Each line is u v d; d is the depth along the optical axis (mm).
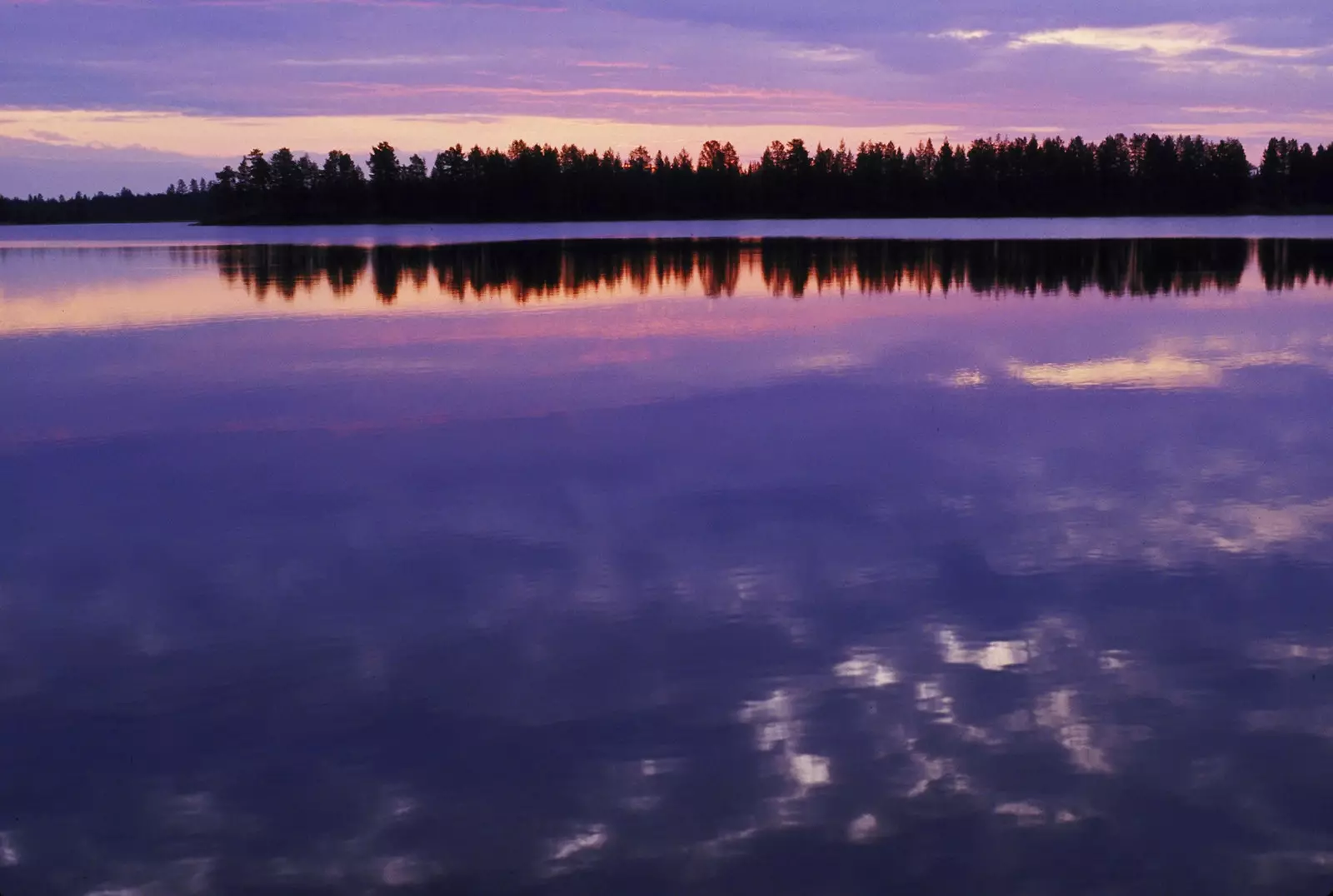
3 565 9758
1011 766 6359
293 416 15141
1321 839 5711
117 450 13500
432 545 10047
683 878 5508
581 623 8344
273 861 5707
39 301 30125
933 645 7879
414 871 5605
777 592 8828
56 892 5508
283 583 9234
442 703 7215
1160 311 24875
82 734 6945
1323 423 13883
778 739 6680
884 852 5660
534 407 15375
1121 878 5457
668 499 11203
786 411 14953
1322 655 7652
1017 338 21047
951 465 12250
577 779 6320
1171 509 10680
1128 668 7508
